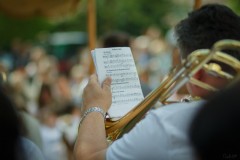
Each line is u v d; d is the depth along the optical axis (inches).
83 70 390.6
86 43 636.7
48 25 546.0
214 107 60.1
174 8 662.5
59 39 631.2
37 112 283.9
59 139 259.8
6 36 532.1
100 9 629.9
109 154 80.0
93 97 90.0
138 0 647.1
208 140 60.0
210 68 78.0
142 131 77.6
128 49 96.1
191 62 78.3
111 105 91.8
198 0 151.0
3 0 232.5
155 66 394.6
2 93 72.6
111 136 91.0
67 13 241.3
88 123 87.1
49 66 418.6
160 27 651.5
